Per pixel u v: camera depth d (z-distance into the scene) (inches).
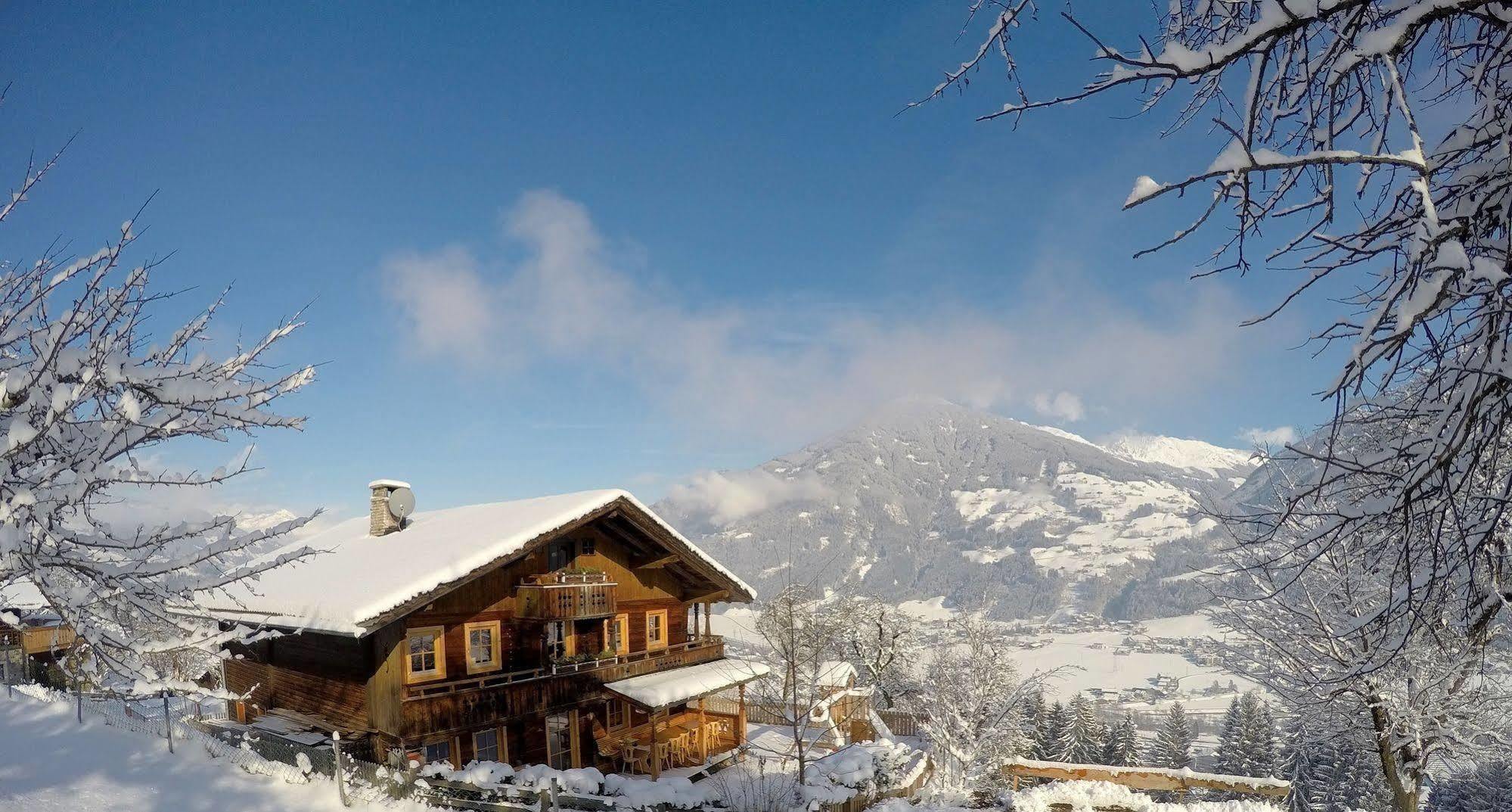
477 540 730.2
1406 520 162.1
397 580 655.1
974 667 1057.5
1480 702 536.4
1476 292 128.1
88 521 280.5
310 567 819.4
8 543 223.6
